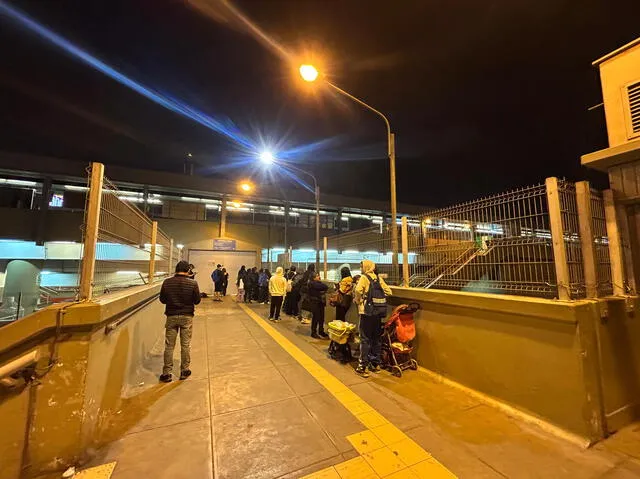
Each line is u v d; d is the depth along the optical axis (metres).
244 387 4.02
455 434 2.94
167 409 3.39
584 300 3.14
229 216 20.55
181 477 2.31
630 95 3.70
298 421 3.16
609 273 3.59
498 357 3.57
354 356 5.45
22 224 15.19
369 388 4.01
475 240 4.40
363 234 7.76
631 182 3.56
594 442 2.79
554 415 3.01
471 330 3.92
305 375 4.46
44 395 2.37
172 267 11.29
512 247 3.83
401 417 3.26
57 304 2.60
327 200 22.48
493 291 4.05
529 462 2.54
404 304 5.07
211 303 13.07
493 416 3.30
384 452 2.65
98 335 2.78
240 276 14.13
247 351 5.69
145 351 5.12
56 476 2.31
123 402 3.55
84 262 2.79
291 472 2.38
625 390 3.25
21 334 2.29
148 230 6.31
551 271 3.38
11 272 11.56
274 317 9.12
